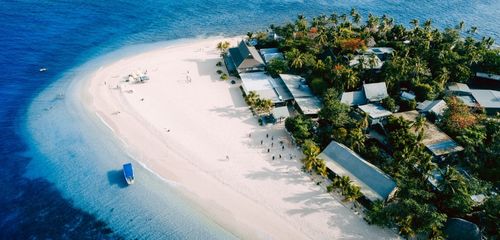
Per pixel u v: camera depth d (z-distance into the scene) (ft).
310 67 354.74
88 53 412.36
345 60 354.33
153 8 526.57
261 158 269.03
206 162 265.95
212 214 230.07
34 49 410.11
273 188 245.24
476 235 201.16
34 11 488.85
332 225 221.46
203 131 295.69
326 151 260.83
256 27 489.26
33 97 336.29
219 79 367.45
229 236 217.36
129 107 322.55
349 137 265.75
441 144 263.29
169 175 256.32
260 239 215.31
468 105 305.32
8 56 392.68
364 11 554.87
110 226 224.33
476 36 479.41
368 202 232.32
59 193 244.42
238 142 284.41
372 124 292.61
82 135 291.99
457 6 586.45
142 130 295.89
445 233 209.15
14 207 234.38
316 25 430.20
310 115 305.73
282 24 499.51
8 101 329.11
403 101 304.91
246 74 360.07
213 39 454.40
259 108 316.19
